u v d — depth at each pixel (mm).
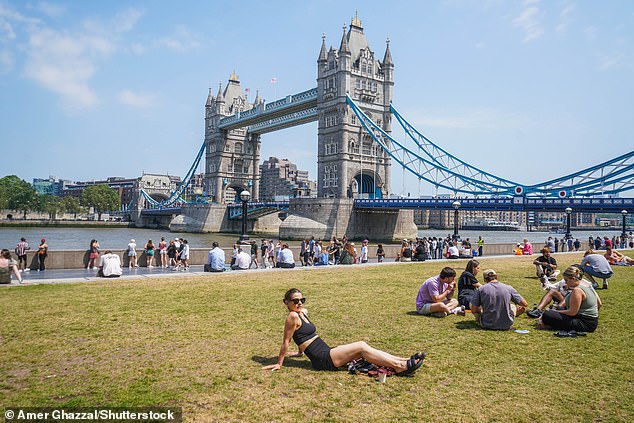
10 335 11414
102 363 9445
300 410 7430
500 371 9266
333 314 14188
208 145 174500
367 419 7156
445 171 101812
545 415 7375
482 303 12758
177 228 161875
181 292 18219
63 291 18125
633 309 15242
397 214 119000
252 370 9141
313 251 35781
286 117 140250
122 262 30125
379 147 119125
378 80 121000
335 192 114375
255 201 161500
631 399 7996
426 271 27094
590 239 52781
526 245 43969
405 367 8859
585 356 10242
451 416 7297
